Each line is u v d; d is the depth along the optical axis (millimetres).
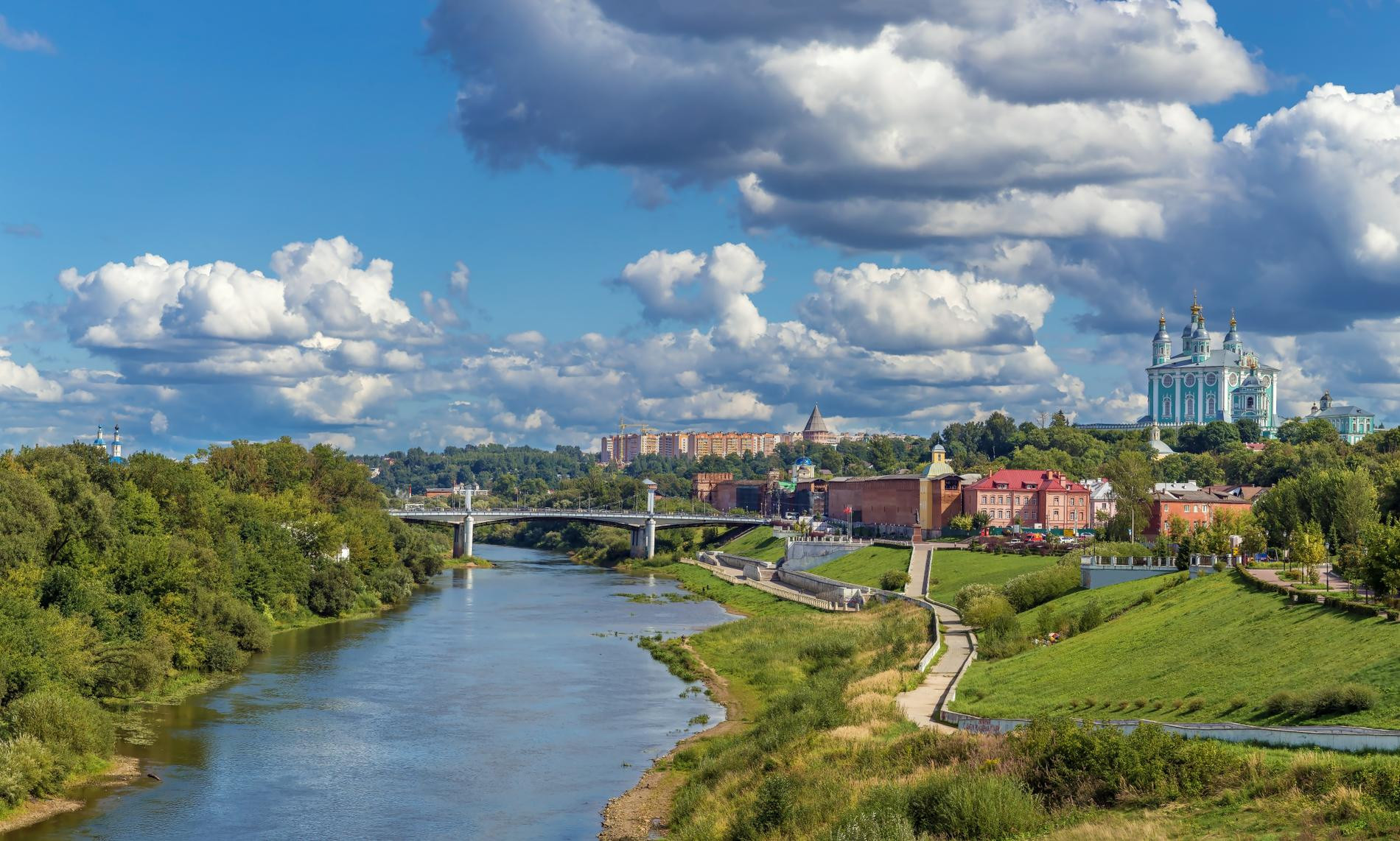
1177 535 184125
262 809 82312
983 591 161500
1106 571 151750
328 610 182375
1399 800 52062
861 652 136875
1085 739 64500
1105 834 54281
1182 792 59469
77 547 118500
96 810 81125
